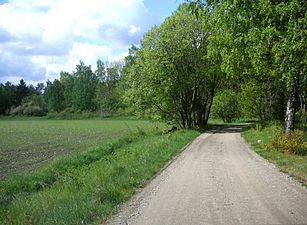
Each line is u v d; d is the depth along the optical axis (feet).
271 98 122.72
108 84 459.32
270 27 55.67
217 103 228.84
